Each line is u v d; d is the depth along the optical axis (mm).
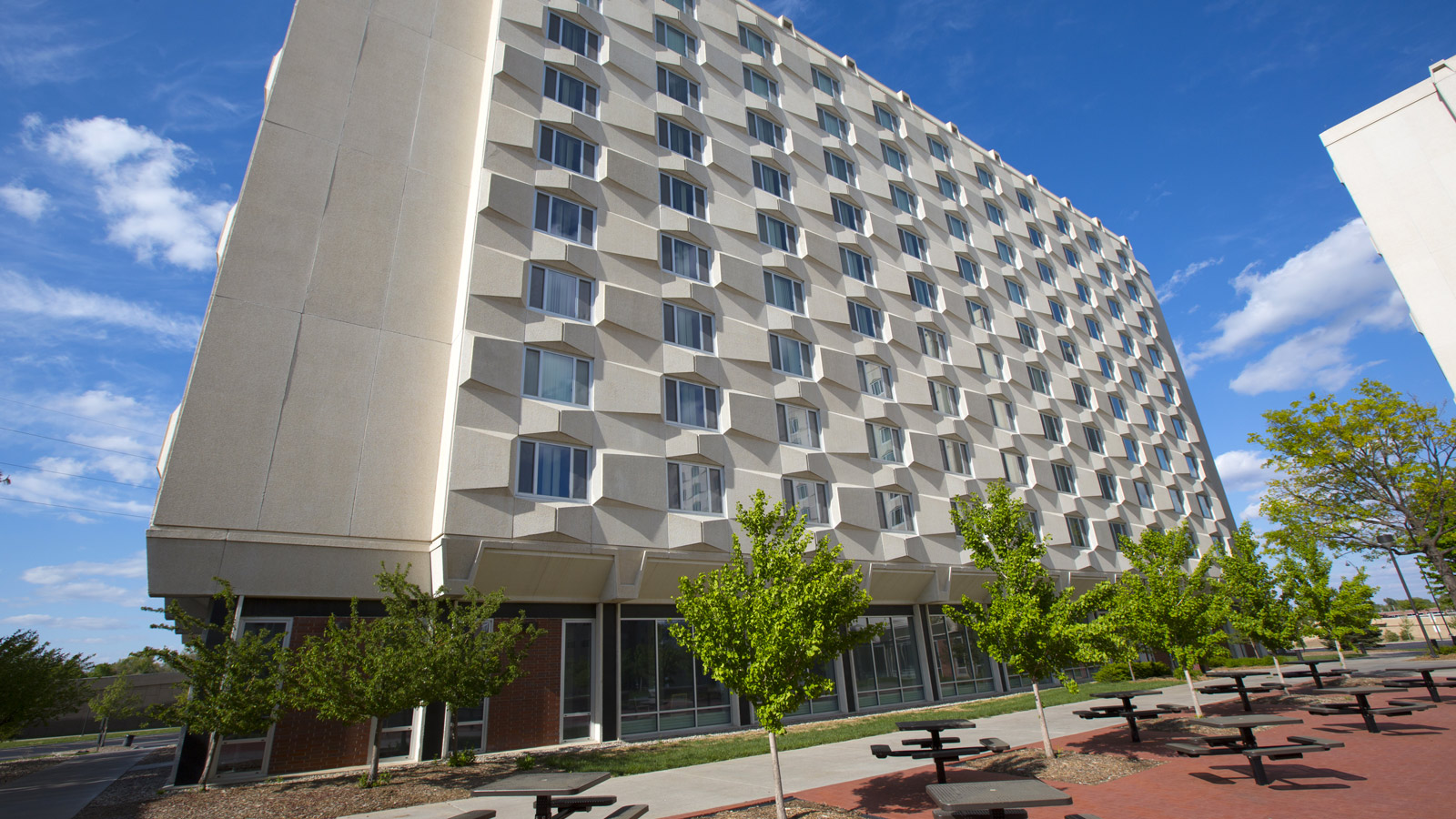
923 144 36000
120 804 11180
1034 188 43844
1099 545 32062
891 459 25516
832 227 27781
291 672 11867
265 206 16312
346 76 18500
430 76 19984
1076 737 13945
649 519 18156
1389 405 23453
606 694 17219
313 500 15031
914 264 30891
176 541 13422
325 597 14875
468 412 16188
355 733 14562
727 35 27859
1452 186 22312
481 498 15766
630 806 8094
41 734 38031
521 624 14414
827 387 24250
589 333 18812
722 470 20281
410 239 18141
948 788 7344
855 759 12891
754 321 23062
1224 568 23031
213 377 14578
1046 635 11508
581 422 17844
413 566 15859
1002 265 36938
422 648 11859
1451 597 22750
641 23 24391
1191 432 45594
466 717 15453
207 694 11781
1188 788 9281
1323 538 26125
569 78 21656
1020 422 31812
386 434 16328
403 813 9836
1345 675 24375
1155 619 15594
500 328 17406
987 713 19422
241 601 13969
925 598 24734
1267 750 9430
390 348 17000
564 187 19875
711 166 24484
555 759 13805
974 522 13117
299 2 18422
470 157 19984
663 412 19734
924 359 28734
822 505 22422
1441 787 8570
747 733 18094
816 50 32188
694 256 22734
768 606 8797
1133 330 46188
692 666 18922
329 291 16547
